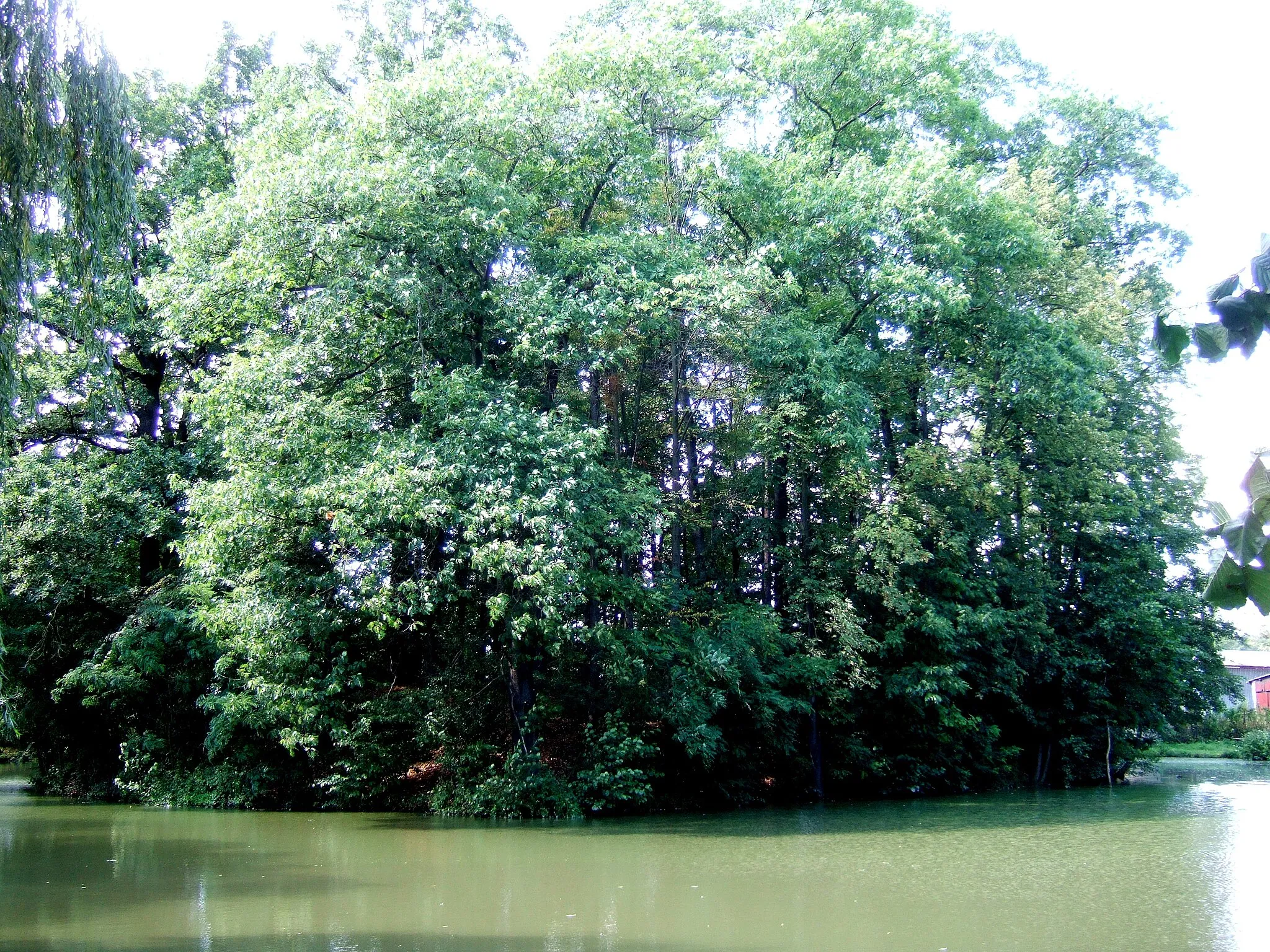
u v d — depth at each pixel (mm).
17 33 11000
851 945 9883
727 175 23609
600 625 20266
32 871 14117
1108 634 27719
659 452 27750
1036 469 28500
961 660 25641
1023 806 22375
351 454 19250
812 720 24703
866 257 23844
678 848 16172
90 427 26734
